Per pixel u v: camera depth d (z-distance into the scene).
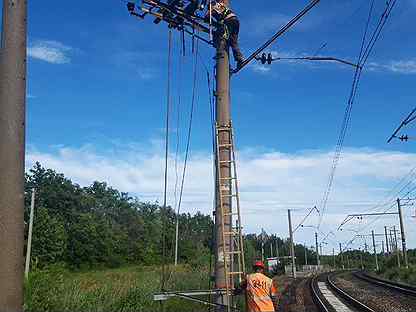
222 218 11.73
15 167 4.77
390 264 80.62
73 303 14.66
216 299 11.66
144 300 17.42
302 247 149.38
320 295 33.47
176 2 12.08
